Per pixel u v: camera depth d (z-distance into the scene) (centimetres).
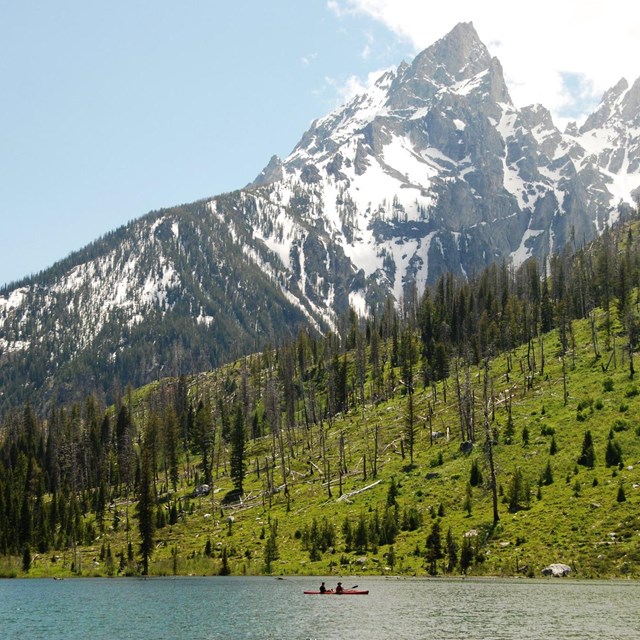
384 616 8000
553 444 12838
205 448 18312
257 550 13300
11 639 7500
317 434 19300
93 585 12150
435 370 19738
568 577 9531
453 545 10838
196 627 7875
